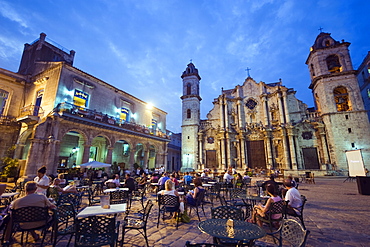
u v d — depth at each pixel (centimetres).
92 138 1917
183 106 3675
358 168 1445
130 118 2595
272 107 3219
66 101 1816
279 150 2992
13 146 1822
